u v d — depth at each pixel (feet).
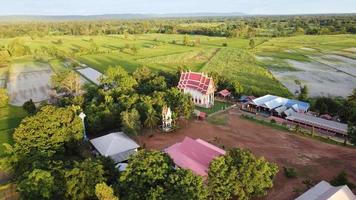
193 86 329.31
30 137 192.65
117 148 208.33
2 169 189.37
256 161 154.40
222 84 360.69
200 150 188.85
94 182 149.79
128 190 142.00
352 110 268.00
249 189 150.82
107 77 344.28
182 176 140.05
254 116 294.66
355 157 211.61
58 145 197.77
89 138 242.37
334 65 527.40
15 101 364.58
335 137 247.50
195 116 286.87
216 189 147.64
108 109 254.27
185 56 627.05
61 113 209.05
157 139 242.99
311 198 151.23
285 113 287.28
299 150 222.89
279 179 183.93
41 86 429.38
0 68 555.28
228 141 238.89
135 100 269.03
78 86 361.51
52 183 147.84
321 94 370.32
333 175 188.34
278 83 412.57
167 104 269.44
